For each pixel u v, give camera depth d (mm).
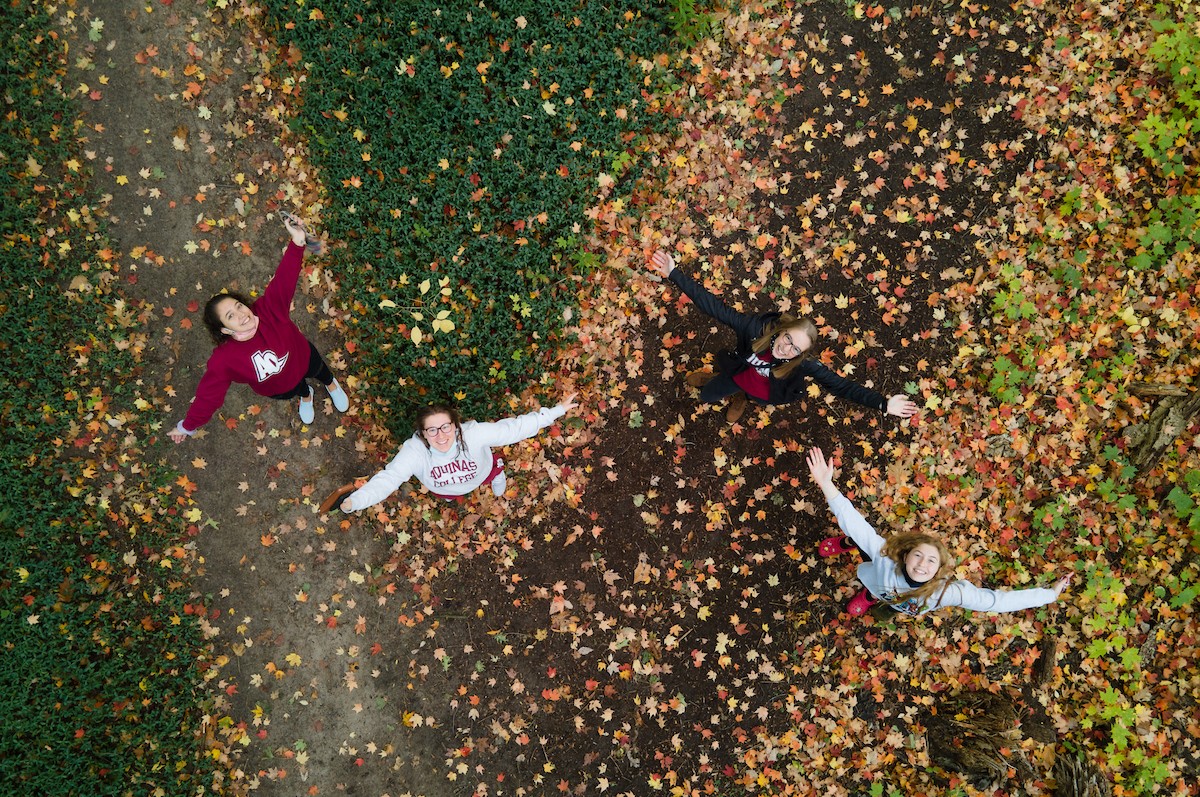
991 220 6625
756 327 5098
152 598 5957
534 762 6184
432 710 6227
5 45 6082
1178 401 6164
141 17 6348
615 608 6348
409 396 6262
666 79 6590
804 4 6773
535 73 6395
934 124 6719
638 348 6539
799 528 6457
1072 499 6242
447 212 6340
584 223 6516
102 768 5676
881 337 6578
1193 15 6559
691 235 6605
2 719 5570
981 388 6469
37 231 6055
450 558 6312
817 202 6652
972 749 5887
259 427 6258
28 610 5707
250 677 6062
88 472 5945
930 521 6293
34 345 5930
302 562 6242
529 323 6363
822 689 6195
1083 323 6426
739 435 6523
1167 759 5895
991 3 6754
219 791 5895
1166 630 6086
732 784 6121
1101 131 6637
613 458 6465
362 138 6277
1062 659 6121
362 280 6250
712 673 6281
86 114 6246
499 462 5805
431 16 6281
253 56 6406
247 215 6352
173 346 6215
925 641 6207
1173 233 6410
